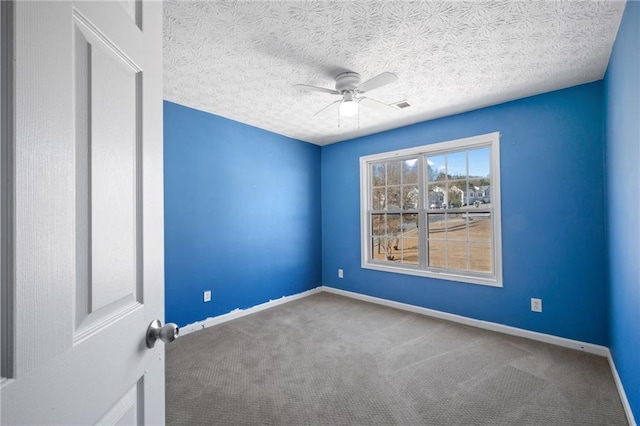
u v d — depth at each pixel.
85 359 0.52
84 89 0.53
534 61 2.18
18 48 0.40
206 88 2.63
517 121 2.88
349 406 1.83
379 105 2.54
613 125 2.05
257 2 1.55
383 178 4.08
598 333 2.47
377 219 4.14
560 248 2.66
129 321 0.67
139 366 0.70
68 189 0.48
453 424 1.67
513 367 2.27
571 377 2.12
